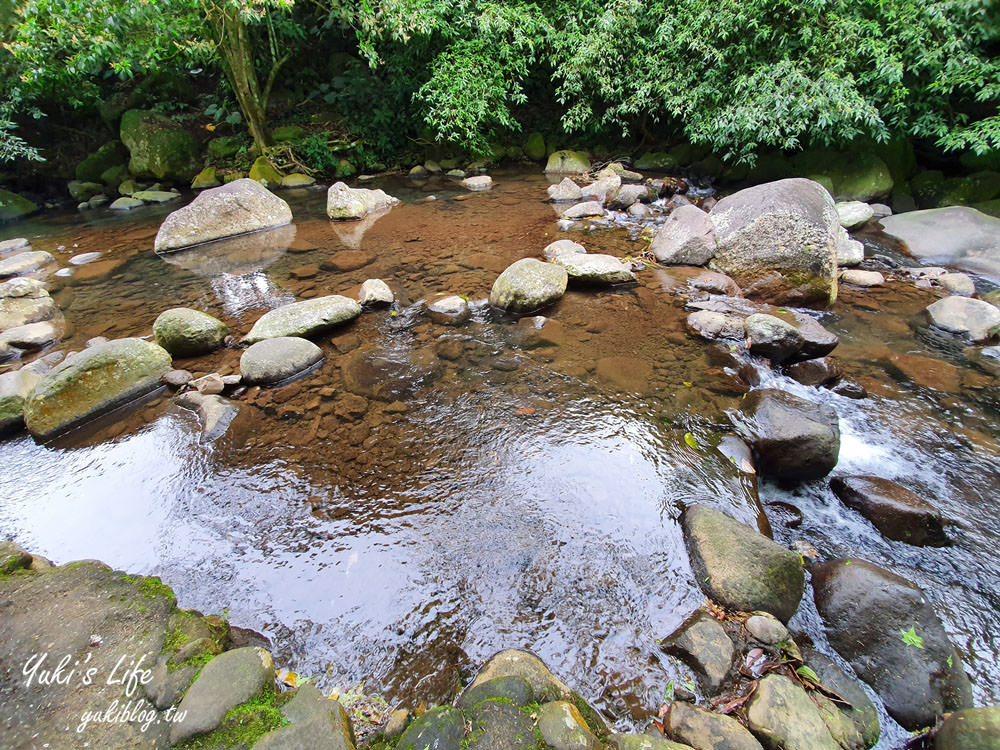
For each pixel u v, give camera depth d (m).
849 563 2.15
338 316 4.01
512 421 3.03
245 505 2.54
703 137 7.21
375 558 2.23
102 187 9.38
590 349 3.71
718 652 1.81
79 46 6.97
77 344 4.09
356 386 3.39
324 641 1.93
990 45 5.84
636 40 7.85
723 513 2.37
